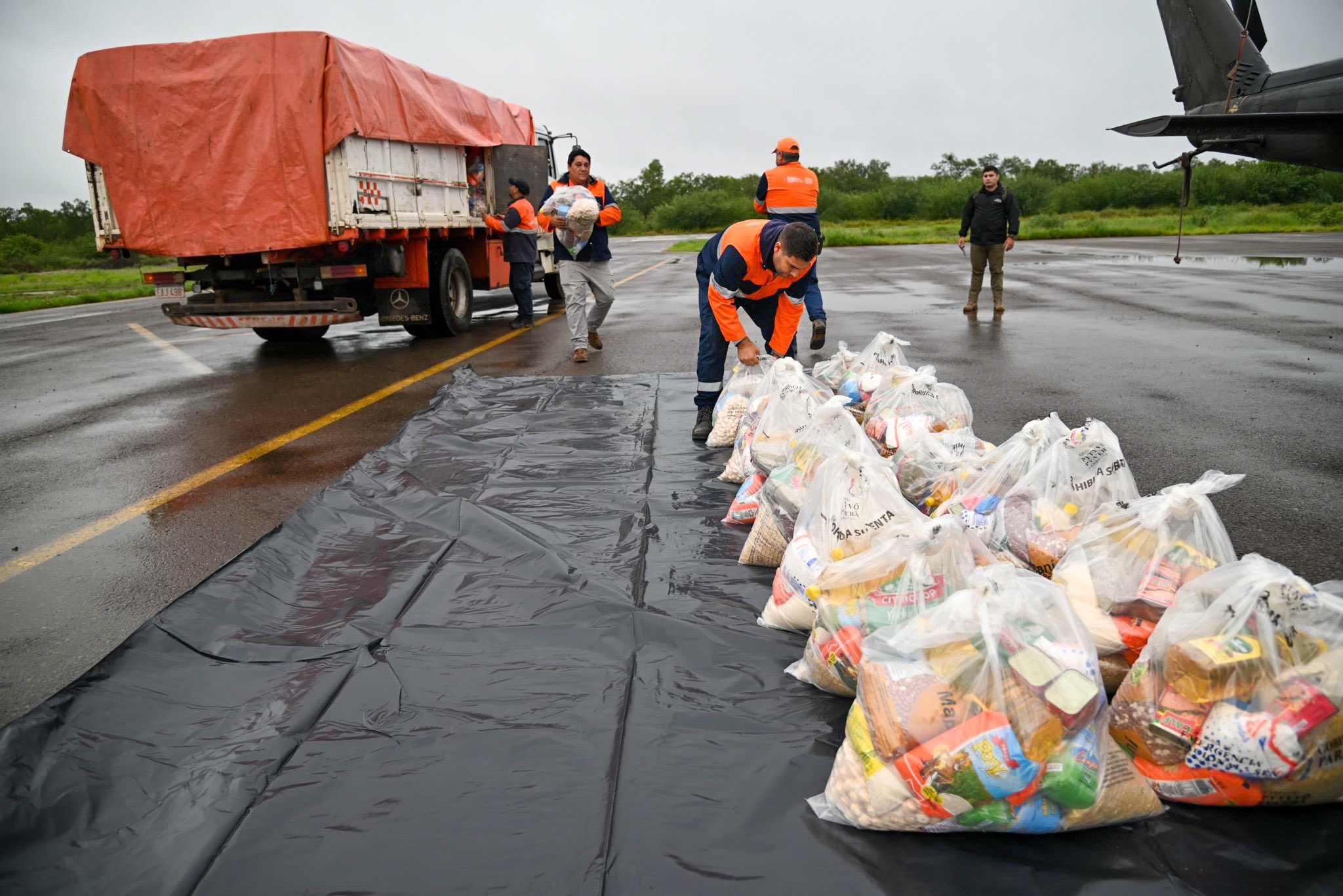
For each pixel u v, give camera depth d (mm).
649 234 70250
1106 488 2680
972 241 10117
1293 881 1581
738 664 2389
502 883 1626
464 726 2121
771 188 7559
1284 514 3494
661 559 3143
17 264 38281
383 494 3889
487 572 3025
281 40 7000
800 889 1600
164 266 38375
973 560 2170
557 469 4227
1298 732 1667
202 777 1940
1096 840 1711
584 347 7426
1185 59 11383
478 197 10156
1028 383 6230
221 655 2475
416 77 8477
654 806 1821
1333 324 9016
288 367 7977
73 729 2121
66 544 3619
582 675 2342
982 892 1585
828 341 8383
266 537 3320
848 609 2160
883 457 3672
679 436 4805
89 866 1692
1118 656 2090
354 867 1673
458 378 6250
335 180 7285
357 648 2492
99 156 7504
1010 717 1675
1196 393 5812
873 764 1762
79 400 6832
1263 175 53906
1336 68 9047
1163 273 16141
